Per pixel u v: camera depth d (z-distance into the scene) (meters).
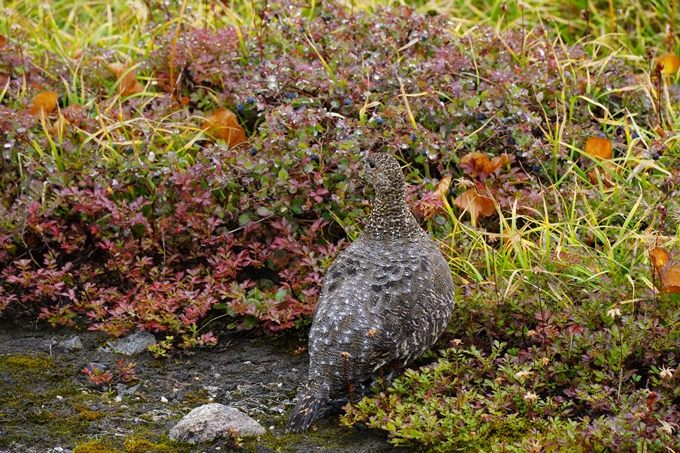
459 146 9.10
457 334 7.69
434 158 8.93
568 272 8.07
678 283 7.16
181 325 7.99
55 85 10.79
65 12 13.91
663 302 7.40
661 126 9.85
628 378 6.97
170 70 10.66
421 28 10.63
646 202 8.72
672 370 6.71
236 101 9.87
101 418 6.94
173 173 8.90
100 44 12.39
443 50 10.20
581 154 9.52
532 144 9.27
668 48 12.04
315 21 10.73
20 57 10.74
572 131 9.62
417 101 9.48
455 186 9.33
